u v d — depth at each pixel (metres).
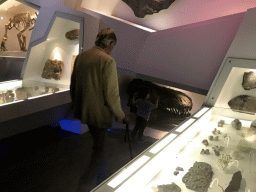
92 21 3.96
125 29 3.63
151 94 4.89
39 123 3.82
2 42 5.93
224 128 1.88
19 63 5.34
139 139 4.09
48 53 4.43
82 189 2.14
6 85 3.28
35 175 2.86
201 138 1.72
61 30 4.30
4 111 2.89
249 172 1.26
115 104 1.78
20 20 5.93
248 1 3.46
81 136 4.27
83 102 1.81
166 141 1.42
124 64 3.73
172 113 4.80
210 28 2.88
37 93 3.47
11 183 2.67
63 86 3.94
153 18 4.43
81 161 3.29
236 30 2.71
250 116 1.95
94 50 1.80
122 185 1.01
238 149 1.54
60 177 2.85
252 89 2.44
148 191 1.09
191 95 4.72
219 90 2.39
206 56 2.97
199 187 1.12
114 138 4.20
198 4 3.92
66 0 3.88
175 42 3.17
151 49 3.41
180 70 3.20
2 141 3.70
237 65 2.39
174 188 1.09
